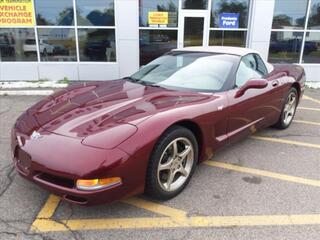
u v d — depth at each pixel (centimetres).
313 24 964
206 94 342
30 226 262
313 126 539
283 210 290
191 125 312
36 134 268
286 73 494
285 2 938
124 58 930
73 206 289
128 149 248
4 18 891
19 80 938
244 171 365
